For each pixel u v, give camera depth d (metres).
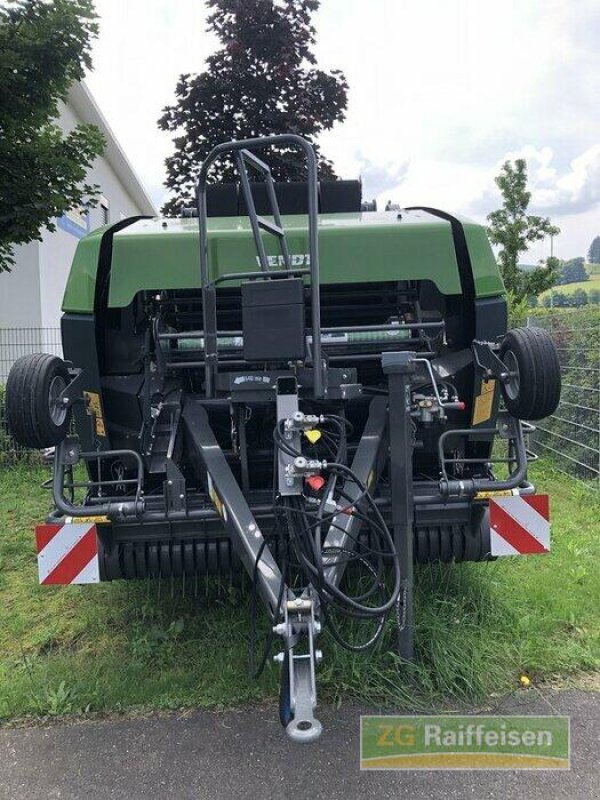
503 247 14.79
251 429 3.61
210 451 3.18
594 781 2.61
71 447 3.27
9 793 2.63
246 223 3.87
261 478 3.68
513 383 3.22
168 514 3.10
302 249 3.41
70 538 3.15
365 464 3.08
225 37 9.80
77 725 3.03
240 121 9.98
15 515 6.46
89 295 3.45
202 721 3.03
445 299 3.78
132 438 3.60
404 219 3.67
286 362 2.87
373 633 3.30
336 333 3.50
